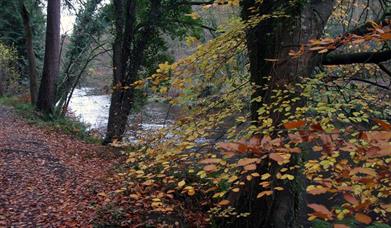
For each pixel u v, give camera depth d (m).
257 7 6.41
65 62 25.83
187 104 6.25
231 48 6.45
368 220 2.14
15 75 28.33
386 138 2.15
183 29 15.98
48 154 12.87
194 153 4.87
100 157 13.59
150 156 5.42
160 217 7.75
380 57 6.47
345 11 8.59
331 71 7.94
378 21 6.14
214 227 6.53
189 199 8.12
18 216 7.81
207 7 5.40
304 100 5.57
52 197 9.08
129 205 8.07
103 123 25.45
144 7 16.73
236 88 6.97
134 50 15.91
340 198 7.13
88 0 24.06
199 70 6.01
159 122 18.41
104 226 7.46
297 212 5.97
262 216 5.79
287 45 5.81
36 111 21.42
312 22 5.93
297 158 5.42
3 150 12.23
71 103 34.88
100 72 31.80
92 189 9.50
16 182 9.72
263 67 6.57
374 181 2.55
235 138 5.32
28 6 26.22
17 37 30.34
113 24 18.59
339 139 2.80
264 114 5.71
